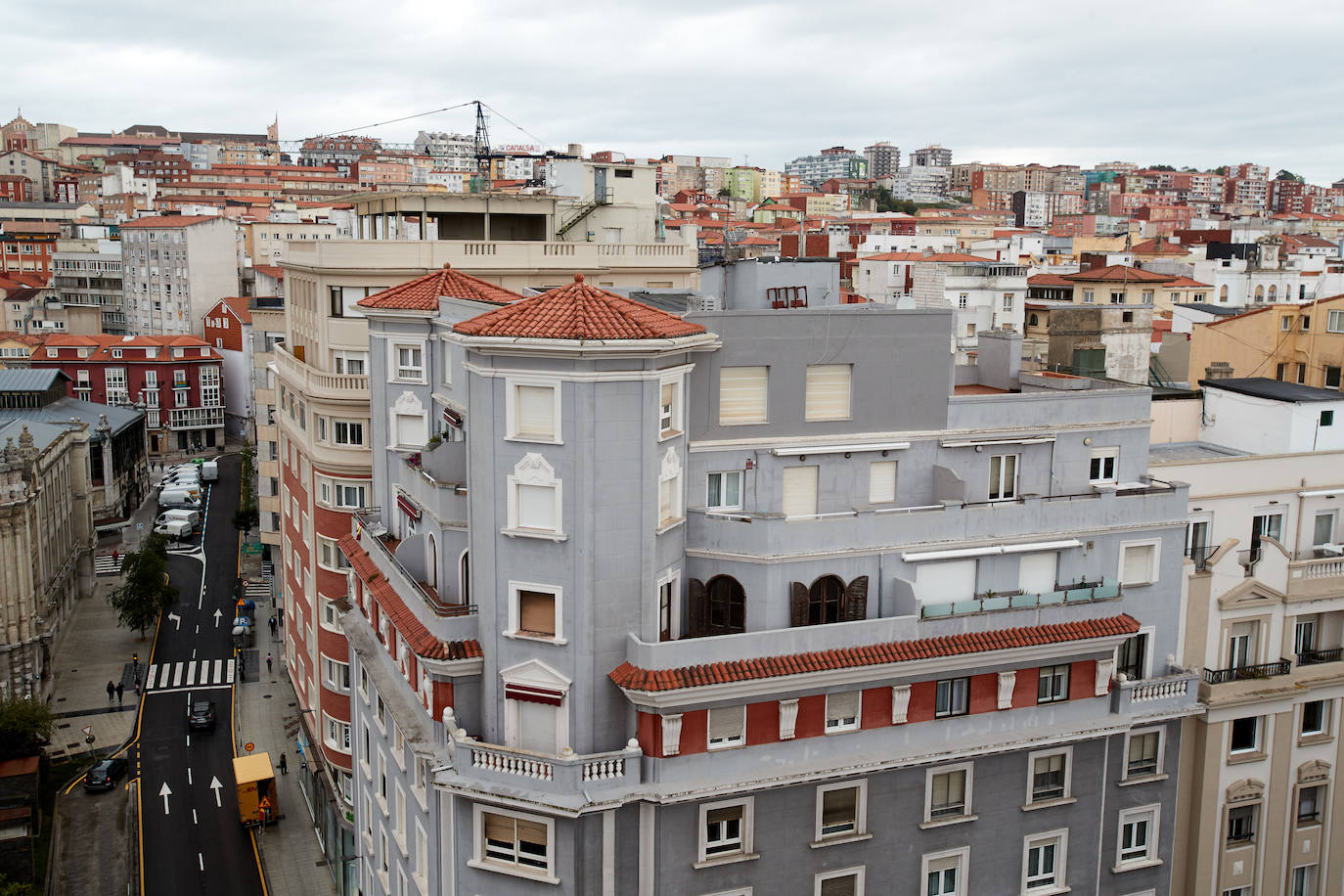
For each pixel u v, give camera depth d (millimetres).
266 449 100438
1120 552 43031
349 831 62156
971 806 40844
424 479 43562
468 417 37625
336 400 61531
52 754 84875
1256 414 53812
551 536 35906
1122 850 44125
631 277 70062
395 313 48406
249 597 118062
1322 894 48938
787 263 55438
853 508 41219
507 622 37344
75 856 70688
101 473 139500
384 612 42500
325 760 67312
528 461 35938
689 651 36281
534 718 37875
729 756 37375
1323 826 48344
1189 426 57156
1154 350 101562
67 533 114812
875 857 39750
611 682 37094
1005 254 176125
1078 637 40625
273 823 73688
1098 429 43625
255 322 100938
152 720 90812
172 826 74062
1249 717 45875
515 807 36000
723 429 39375
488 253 64688
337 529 63531
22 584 91250
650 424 35750
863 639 38344
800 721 38125
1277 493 47219
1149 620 44062
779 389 39688
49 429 117562
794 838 38594
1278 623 46719
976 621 39781
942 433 41656
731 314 38688
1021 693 41094
